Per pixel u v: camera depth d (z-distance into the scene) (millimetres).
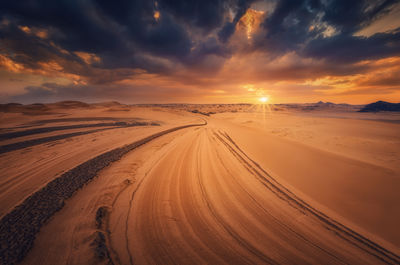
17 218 3941
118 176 6922
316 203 5539
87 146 11234
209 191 6266
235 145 14109
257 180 7316
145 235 3885
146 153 10672
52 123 24750
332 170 8438
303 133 23375
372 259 3408
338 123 35438
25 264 2807
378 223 4500
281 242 3836
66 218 4117
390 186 6570
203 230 4168
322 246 3734
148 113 57500
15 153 9164
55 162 8039
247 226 4375
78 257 3035
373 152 13195
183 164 9141
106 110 58594
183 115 62844
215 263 3227
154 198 5602
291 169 8633
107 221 4266
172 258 3295
